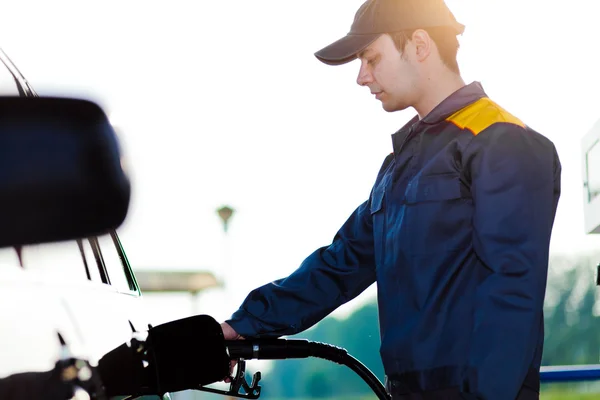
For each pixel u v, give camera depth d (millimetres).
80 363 1264
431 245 2193
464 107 2246
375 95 2441
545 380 4223
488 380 1999
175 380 1951
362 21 2393
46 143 938
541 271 2070
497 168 2111
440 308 2174
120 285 1996
